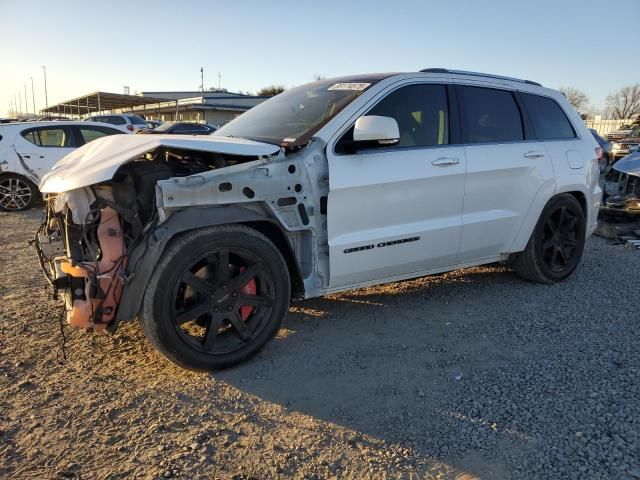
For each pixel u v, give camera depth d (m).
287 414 2.99
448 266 4.53
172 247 3.15
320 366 3.54
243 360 3.47
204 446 2.68
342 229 3.77
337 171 3.67
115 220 3.15
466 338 3.97
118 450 2.64
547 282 5.20
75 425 2.83
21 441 2.69
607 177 8.29
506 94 4.84
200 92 65.12
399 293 4.97
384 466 2.55
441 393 3.19
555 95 5.35
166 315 3.14
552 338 3.95
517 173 4.66
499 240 4.70
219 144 3.33
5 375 3.34
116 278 3.09
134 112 52.84
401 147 4.04
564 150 5.10
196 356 3.28
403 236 4.03
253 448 2.68
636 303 4.68
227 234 3.29
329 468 2.53
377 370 3.48
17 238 7.63
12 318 4.26
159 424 2.86
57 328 4.07
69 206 3.12
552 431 2.79
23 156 10.37
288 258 3.74
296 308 4.57
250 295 3.45
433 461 2.58
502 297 4.87
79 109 54.50
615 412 2.94
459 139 4.38
